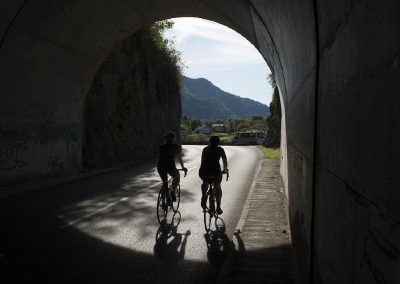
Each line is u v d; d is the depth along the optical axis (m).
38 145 13.99
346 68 1.82
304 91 3.96
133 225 7.57
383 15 1.26
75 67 15.10
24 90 13.04
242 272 4.83
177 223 7.77
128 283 4.74
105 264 5.39
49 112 14.65
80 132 16.86
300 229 4.09
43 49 12.85
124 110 22.48
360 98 1.55
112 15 13.91
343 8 1.89
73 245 6.27
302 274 3.68
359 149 1.55
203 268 5.27
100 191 11.66
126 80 22.86
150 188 12.23
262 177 14.37
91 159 18.64
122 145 21.89
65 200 10.15
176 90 35.56
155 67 29.50
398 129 1.10
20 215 8.39
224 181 14.10
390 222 1.16
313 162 3.00
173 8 13.85
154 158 26.47
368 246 1.39
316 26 2.79
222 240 6.59
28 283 4.70
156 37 29.05
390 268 1.15
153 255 5.80
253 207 8.86
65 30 13.00
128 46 23.52
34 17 11.35
